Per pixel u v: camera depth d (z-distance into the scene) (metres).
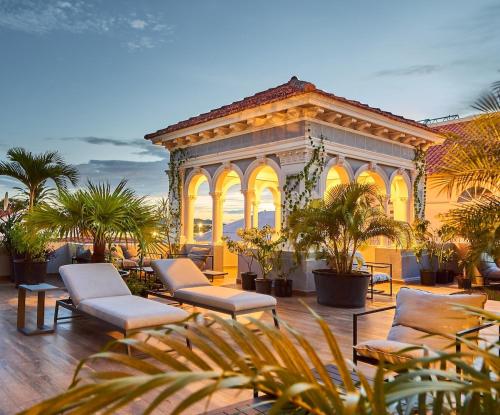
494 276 10.24
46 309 7.33
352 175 10.68
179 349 1.01
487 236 5.11
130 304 5.30
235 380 0.83
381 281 9.15
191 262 7.15
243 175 10.99
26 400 3.58
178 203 12.97
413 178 12.67
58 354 4.79
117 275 6.29
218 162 11.70
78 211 6.46
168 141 13.15
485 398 1.10
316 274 8.36
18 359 4.61
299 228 8.08
